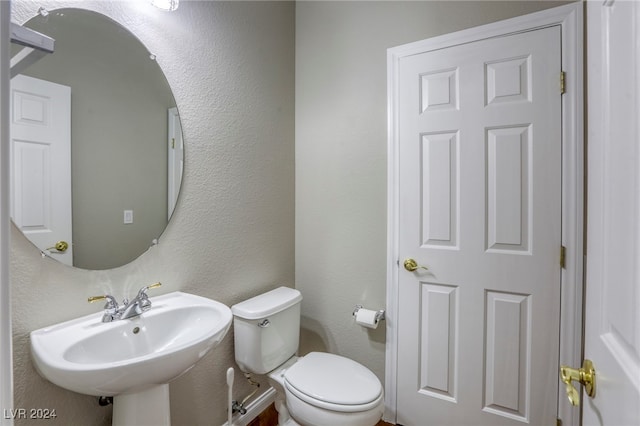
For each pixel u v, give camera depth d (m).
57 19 0.99
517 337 1.46
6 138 0.43
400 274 1.71
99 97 1.09
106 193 1.12
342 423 1.22
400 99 1.69
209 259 1.49
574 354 1.35
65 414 1.02
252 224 1.73
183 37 1.36
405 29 1.68
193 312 1.22
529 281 1.43
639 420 0.41
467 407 1.55
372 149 1.79
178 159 1.35
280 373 1.55
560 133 1.36
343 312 1.89
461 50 1.54
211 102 1.48
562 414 1.37
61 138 1.00
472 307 1.54
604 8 0.55
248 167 1.70
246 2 1.67
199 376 1.45
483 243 1.51
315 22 1.96
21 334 0.92
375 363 1.80
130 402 0.99
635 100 0.44
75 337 0.94
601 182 0.56
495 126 1.48
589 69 0.62
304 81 2.01
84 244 1.06
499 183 1.48
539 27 1.39
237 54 1.62
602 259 0.55
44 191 0.97
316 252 1.98
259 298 1.67
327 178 1.93
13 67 0.90
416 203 1.66
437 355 1.62
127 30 1.17
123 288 1.17
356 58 1.82
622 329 0.47
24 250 0.93
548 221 1.39
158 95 1.27
